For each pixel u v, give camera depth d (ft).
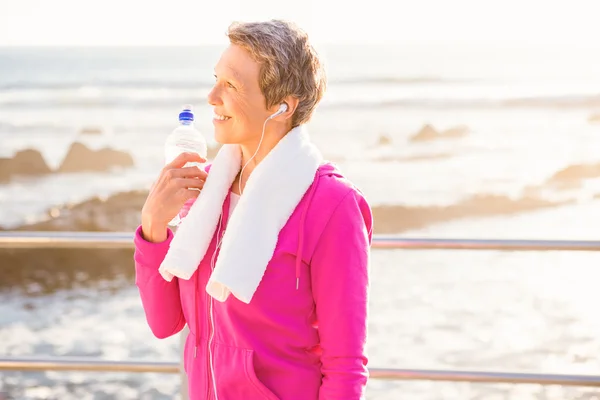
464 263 39.29
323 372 4.30
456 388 25.81
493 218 55.98
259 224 4.20
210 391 4.49
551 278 37.55
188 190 4.57
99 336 34.09
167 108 85.05
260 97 4.31
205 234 4.42
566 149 67.15
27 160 67.62
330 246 4.24
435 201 57.88
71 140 71.36
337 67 95.20
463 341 31.27
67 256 43.83
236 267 4.11
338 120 75.46
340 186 4.34
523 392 25.11
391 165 65.05
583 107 77.05
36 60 102.17
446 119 75.25
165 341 32.73
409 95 82.38
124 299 39.96
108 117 82.02
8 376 27.48
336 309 4.22
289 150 4.33
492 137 71.41
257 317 4.27
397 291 35.86
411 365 29.40
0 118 81.56
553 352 30.42
